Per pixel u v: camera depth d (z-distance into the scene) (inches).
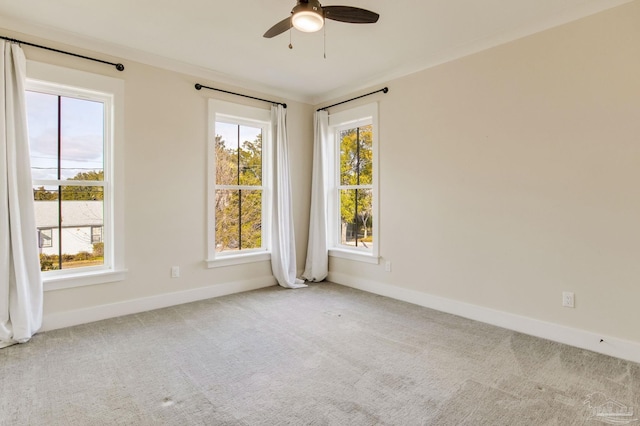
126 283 132.7
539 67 110.0
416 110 145.2
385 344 106.2
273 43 125.1
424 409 73.4
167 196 142.6
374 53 133.6
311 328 119.3
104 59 126.5
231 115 161.2
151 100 137.7
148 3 99.5
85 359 95.7
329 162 187.8
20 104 108.1
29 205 109.8
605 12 97.5
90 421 69.2
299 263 191.0
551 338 108.8
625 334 95.8
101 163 130.0
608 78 97.4
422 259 144.5
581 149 102.5
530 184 113.0
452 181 133.7
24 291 106.9
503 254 120.0
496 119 120.6
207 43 125.3
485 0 96.7
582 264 103.0
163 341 108.0
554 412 72.2
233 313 134.5
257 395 78.8
